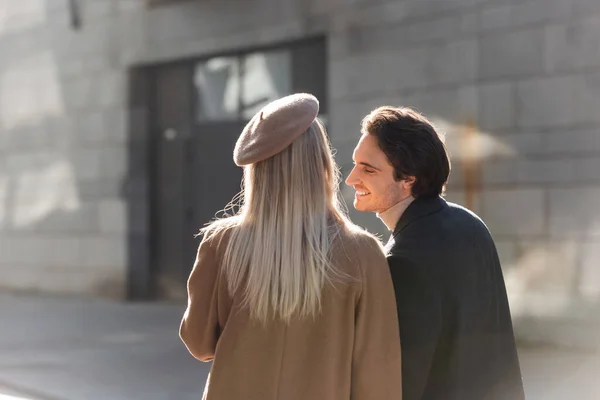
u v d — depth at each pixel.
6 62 23.44
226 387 3.91
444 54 14.36
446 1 14.30
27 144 23.00
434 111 14.52
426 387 4.12
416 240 4.17
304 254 3.91
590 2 12.57
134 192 20.50
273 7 17.25
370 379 3.96
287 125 3.92
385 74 15.25
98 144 21.19
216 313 4.12
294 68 17.27
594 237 12.52
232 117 18.69
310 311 3.91
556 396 10.10
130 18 20.28
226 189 18.95
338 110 16.03
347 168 15.80
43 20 22.30
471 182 13.95
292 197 3.94
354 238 4.02
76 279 21.81
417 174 4.26
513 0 13.43
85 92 21.44
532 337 13.12
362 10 15.61
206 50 18.70
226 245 4.09
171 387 11.51
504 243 13.53
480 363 4.18
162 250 20.34
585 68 12.65
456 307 4.12
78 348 14.55
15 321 17.66
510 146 13.50
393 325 4.00
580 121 12.70
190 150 19.62
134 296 20.64
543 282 13.04
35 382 11.88
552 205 13.00
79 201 21.70
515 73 13.45
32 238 22.91
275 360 3.90
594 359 12.01
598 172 12.52
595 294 12.45
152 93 20.36
